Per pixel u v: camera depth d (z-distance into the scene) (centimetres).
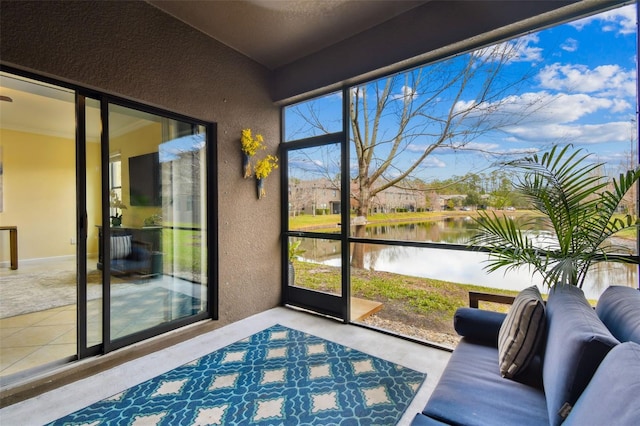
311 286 359
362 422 175
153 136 273
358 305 326
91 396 198
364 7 259
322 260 349
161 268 281
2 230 543
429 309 284
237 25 281
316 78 326
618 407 74
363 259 325
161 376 222
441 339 277
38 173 597
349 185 325
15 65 192
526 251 193
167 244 285
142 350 251
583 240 182
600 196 176
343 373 224
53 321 310
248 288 341
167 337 269
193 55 284
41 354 242
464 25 238
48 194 608
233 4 252
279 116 377
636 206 196
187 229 301
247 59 336
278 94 361
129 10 240
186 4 253
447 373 158
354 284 330
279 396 199
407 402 191
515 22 218
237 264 329
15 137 571
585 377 101
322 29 289
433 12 252
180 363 240
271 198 368
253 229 346
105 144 239
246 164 333
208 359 246
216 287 312
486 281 257
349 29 289
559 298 158
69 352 246
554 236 207
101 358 230
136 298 262
